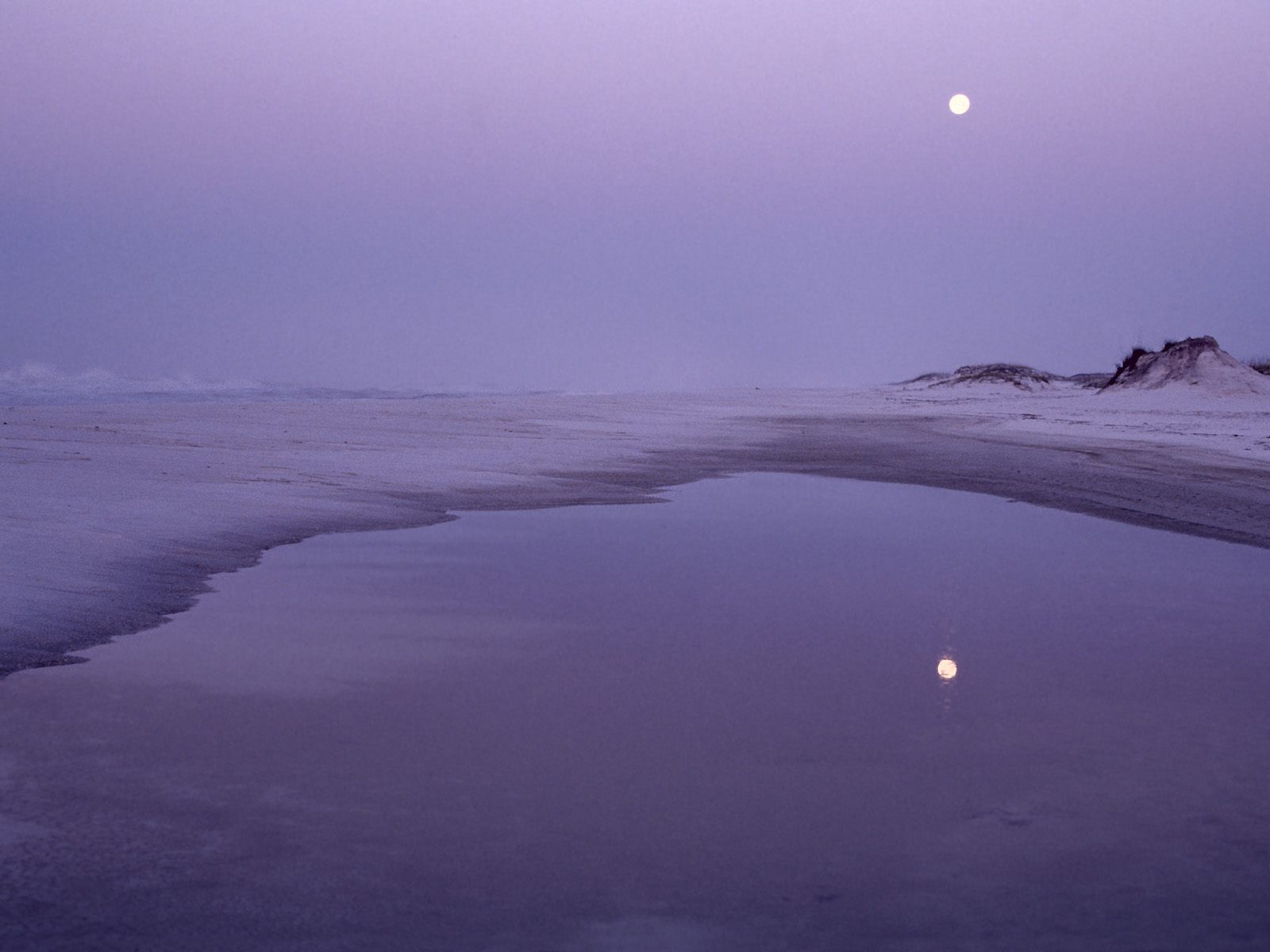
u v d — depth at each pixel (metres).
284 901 3.38
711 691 5.71
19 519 10.09
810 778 4.45
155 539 9.84
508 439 24.58
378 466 17.06
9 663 6.07
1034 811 4.11
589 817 4.04
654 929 3.22
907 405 54.66
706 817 4.04
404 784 4.36
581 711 5.36
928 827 3.96
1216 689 5.79
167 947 3.10
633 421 34.91
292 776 4.44
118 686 5.71
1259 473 17.70
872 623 7.35
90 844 3.79
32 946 3.10
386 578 8.85
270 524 11.23
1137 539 11.28
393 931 3.20
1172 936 3.18
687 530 11.85
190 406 34.50
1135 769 4.57
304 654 6.41
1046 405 52.25
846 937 3.18
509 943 3.13
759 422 37.78
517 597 8.13
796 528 12.08
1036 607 7.89
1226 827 3.96
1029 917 3.30
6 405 38.62
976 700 5.57
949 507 14.15
